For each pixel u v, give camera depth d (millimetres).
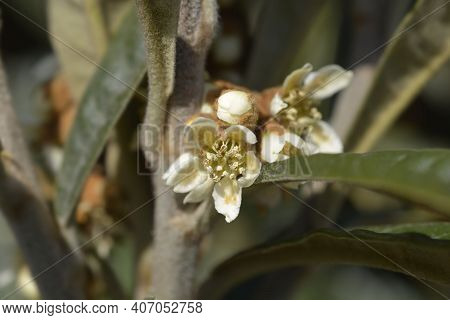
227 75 243
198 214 195
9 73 367
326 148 206
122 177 234
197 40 184
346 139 234
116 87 208
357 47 244
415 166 164
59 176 211
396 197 170
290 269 234
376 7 244
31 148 257
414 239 170
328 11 304
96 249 233
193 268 202
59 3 240
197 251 202
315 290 327
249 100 185
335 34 309
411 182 163
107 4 238
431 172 162
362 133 231
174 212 196
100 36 239
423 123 349
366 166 168
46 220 207
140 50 207
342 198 234
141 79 204
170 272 201
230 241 287
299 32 241
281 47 241
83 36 241
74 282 213
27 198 203
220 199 182
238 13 244
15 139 205
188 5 183
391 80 223
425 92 344
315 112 206
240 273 206
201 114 188
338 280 330
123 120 226
